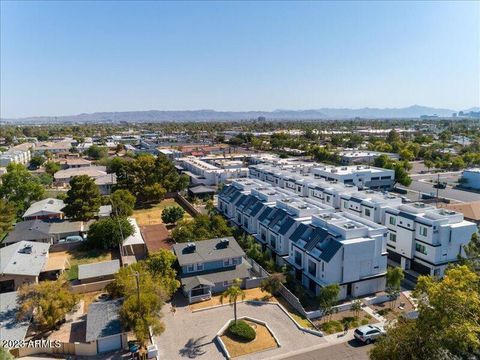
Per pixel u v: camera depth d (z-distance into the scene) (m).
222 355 34.88
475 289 25.17
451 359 22.05
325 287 42.09
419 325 24.17
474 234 44.22
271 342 36.84
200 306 44.09
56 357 34.72
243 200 72.75
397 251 56.94
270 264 52.28
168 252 48.03
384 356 24.64
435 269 51.16
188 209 88.25
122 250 59.75
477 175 111.50
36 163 145.62
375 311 43.31
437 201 91.44
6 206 66.81
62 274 51.62
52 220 71.94
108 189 103.88
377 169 106.56
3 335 34.94
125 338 36.12
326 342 37.00
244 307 43.81
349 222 50.78
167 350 35.62
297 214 57.47
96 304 39.78
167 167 101.00
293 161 131.38
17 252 51.97
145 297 36.16
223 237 56.72
